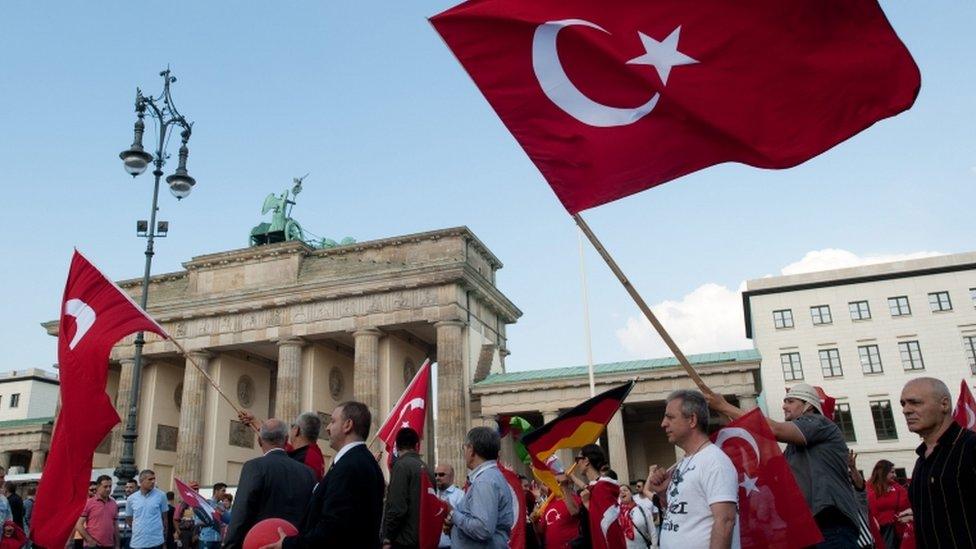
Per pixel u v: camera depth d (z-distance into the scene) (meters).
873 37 7.49
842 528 8.43
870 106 7.60
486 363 66.44
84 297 13.88
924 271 77.88
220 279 71.69
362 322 65.12
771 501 7.56
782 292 81.69
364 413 8.56
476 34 8.66
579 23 8.43
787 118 7.85
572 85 8.52
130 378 72.25
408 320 63.69
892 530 16.36
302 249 69.38
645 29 8.29
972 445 6.93
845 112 7.68
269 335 67.88
